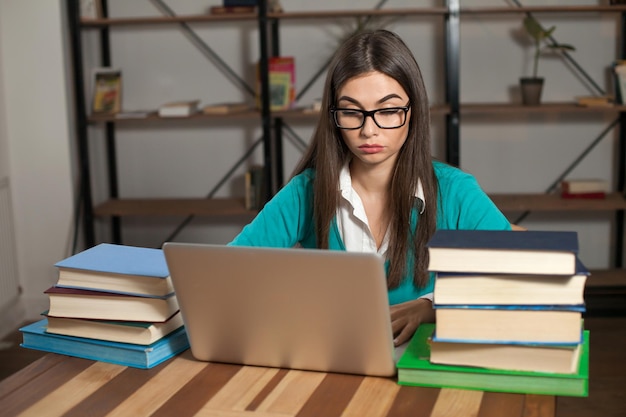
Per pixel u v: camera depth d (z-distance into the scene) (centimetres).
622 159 414
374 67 149
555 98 414
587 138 418
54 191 396
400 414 116
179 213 400
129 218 441
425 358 128
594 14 406
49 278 402
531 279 118
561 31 409
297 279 125
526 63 413
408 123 159
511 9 378
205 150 435
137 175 440
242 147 434
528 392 121
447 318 121
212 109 390
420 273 166
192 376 133
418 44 414
